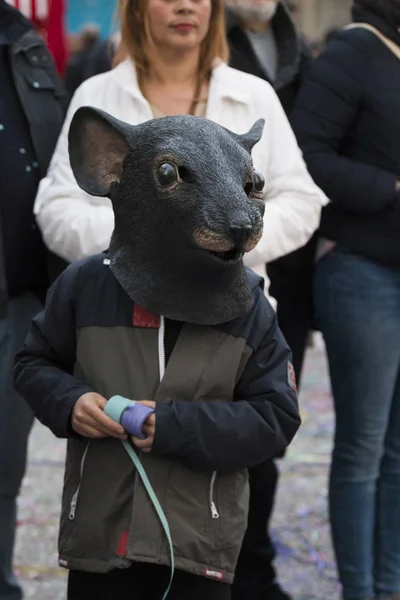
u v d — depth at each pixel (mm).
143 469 2795
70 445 2955
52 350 2992
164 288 2668
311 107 4234
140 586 2934
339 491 4305
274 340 2910
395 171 4195
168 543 2779
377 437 4258
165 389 2805
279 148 3818
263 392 2873
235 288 2709
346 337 4254
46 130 4156
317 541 5199
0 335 4031
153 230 2629
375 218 4203
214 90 3746
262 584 4340
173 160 2586
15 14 4121
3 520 4066
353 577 4305
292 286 4562
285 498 5715
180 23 3621
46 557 4941
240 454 2797
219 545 2848
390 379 4246
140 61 3787
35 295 4266
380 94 4148
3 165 4043
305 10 19000
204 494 2846
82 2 15164
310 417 7059
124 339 2846
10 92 4117
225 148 2648
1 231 4035
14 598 4145
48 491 5730
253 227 2580
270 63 4832
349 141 4297
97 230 3510
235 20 4688
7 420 4051
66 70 6148
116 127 2689
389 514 4383
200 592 2881
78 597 2926
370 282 4215
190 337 2816
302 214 3760
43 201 3719
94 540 2830
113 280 2887
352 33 4223
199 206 2547
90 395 2799
